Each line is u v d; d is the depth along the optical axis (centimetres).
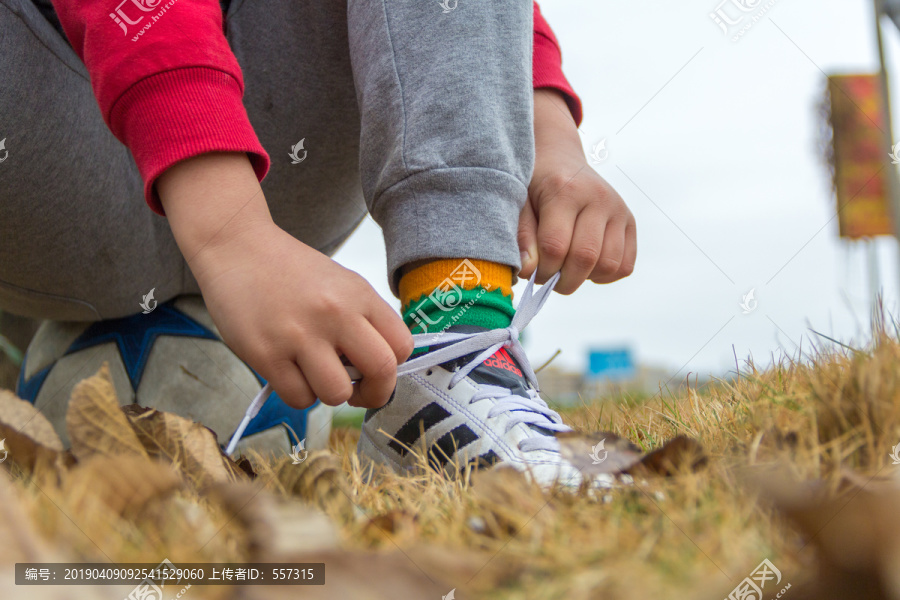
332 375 71
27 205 99
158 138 76
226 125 76
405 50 87
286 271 72
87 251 110
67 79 99
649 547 43
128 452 61
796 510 42
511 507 54
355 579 39
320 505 56
